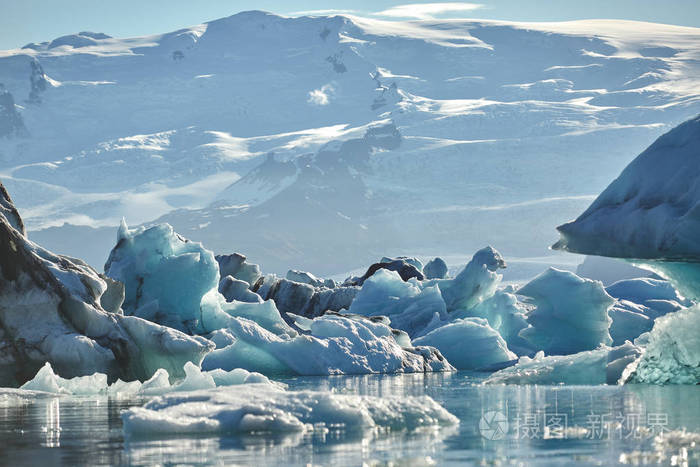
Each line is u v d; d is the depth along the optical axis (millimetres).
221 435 13992
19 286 30203
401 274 79125
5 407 22000
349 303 66750
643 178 29516
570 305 54031
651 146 30188
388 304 62125
